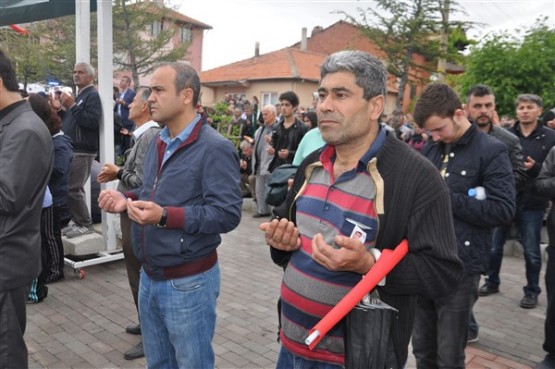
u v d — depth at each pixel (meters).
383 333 1.39
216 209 2.08
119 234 5.25
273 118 7.73
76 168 5.05
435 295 1.47
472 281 2.49
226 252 5.96
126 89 9.39
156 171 2.28
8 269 2.14
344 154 1.60
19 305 2.24
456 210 2.46
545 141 4.65
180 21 20.25
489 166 2.47
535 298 4.45
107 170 3.29
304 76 28.88
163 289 2.20
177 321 2.19
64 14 5.18
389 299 1.50
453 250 1.45
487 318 4.18
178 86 2.16
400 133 11.98
